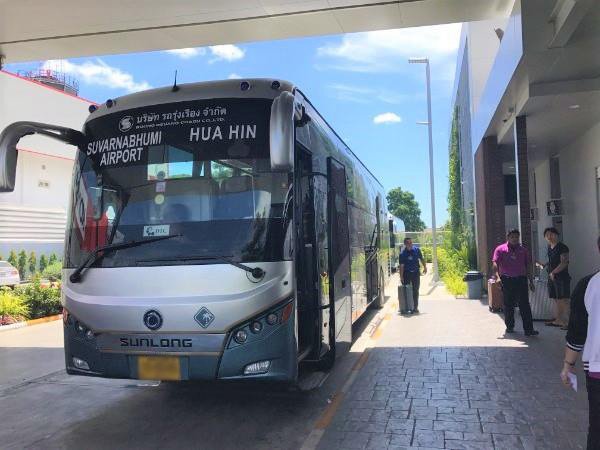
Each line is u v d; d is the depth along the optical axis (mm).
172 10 9930
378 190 15305
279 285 5152
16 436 5488
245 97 5602
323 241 6980
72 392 7023
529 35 8164
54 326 13023
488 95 13844
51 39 11234
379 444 4918
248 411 6031
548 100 10453
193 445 5102
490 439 4965
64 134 5812
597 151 12648
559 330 10367
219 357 5031
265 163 5398
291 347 5184
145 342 5172
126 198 5582
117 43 11555
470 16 10297
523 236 11539
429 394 6406
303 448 4883
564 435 5012
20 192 32406
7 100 30156
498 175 16047
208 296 5094
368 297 12133
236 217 5309
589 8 7148
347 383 7008
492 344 9188
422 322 11977
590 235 13414
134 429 5582
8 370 8398
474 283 16047
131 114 5801
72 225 5762
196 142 5555
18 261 29594
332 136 8203
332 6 9766
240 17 10273
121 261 5371
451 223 29391
